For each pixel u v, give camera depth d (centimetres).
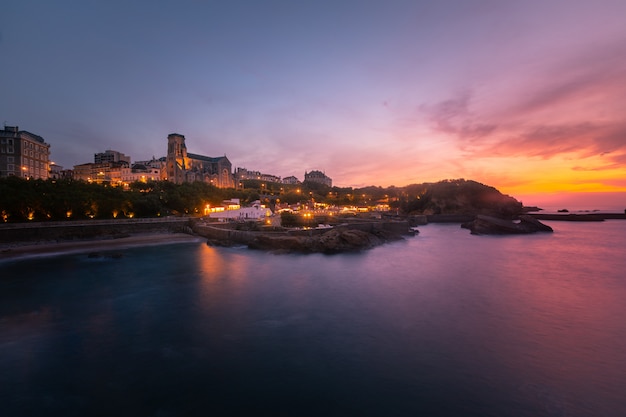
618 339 2525
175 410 1716
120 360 2209
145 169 18712
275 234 7075
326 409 1722
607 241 8519
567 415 1659
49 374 2036
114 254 5653
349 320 2914
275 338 2545
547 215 17562
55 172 18912
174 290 3803
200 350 2353
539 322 2866
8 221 6950
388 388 1900
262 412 1702
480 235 9862
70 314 3028
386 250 6806
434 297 3588
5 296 3522
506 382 1948
